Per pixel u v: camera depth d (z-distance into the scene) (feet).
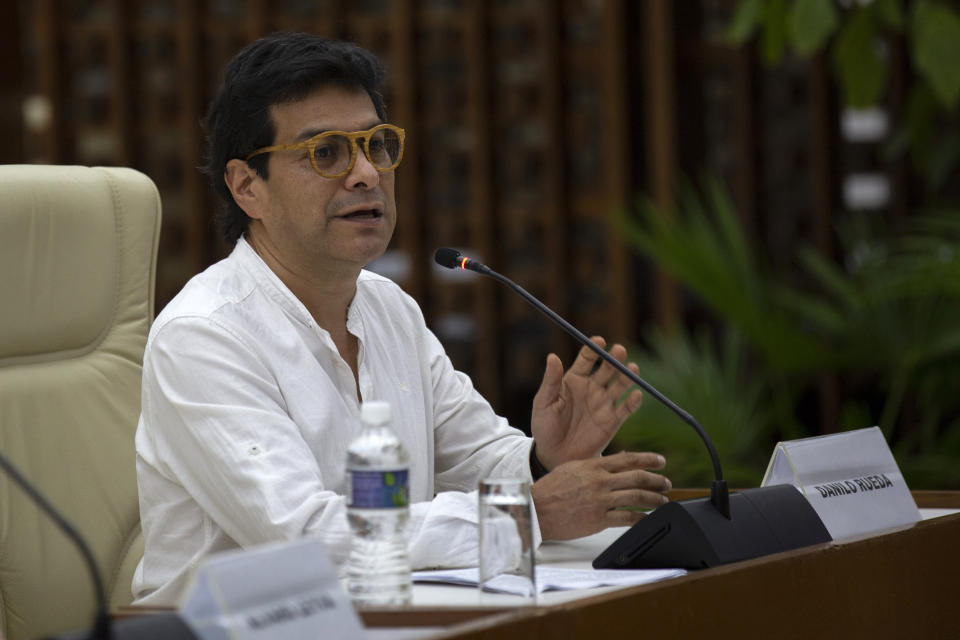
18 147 38.70
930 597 20.40
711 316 61.98
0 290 24.45
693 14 62.34
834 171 61.98
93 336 25.98
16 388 24.58
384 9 65.10
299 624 13.69
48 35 65.77
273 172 23.47
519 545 17.08
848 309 52.13
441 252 23.76
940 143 55.77
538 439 23.39
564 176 63.72
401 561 17.37
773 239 62.90
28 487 13.05
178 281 67.05
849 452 21.58
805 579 18.16
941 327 47.88
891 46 60.59
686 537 18.48
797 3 42.93
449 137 65.10
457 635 13.83
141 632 12.77
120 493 25.48
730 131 62.75
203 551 22.53
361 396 24.71
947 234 55.47
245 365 22.45
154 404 22.68
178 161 66.59
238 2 65.67
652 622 16.02
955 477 46.19
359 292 25.64
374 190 23.50
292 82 23.25
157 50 66.44
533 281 64.49
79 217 25.68
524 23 63.82
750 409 49.19
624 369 21.76
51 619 24.39
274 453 21.20
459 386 26.99
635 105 63.46
